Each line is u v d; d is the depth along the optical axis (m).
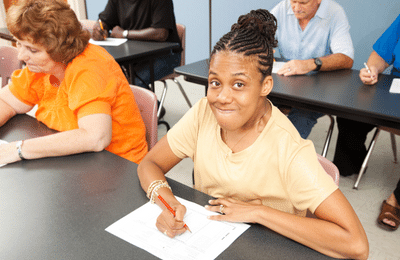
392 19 2.89
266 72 0.68
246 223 0.76
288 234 0.70
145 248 0.69
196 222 0.76
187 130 0.93
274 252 0.67
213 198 0.85
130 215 0.78
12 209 0.81
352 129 2.08
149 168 0.92
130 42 2.75
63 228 0.74
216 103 0.69
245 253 0.67
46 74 1.28
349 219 0.67
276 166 0.77
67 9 1.10
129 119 1.28
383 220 1.75
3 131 1.26
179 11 4.20
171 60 2.96
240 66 0.65
